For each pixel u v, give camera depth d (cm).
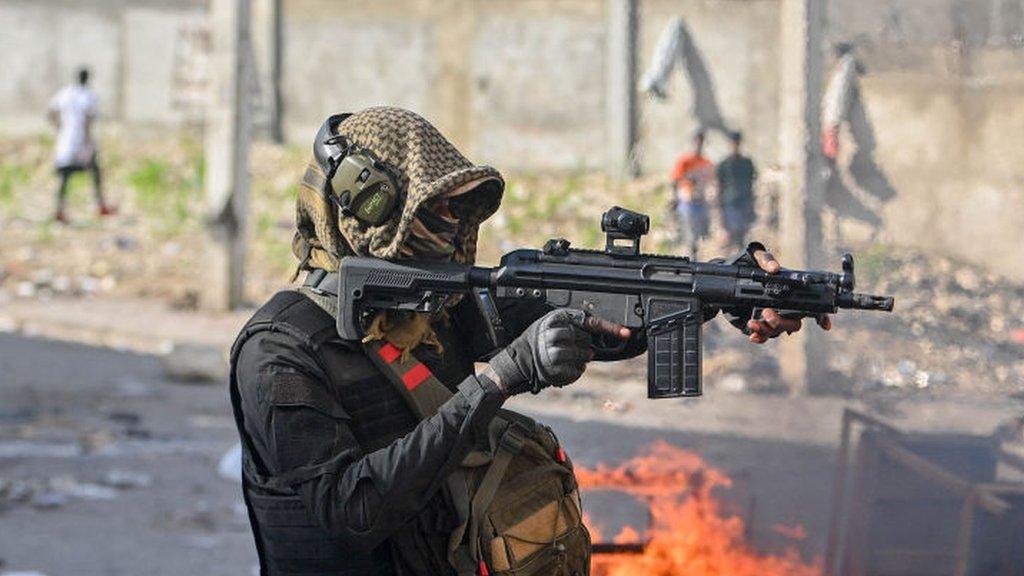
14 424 1040
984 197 1319
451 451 266
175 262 1895
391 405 286
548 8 2555
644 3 2503
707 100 2439
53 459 941
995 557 460
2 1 2734
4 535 770
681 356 277
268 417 278
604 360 293
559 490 295
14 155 2605
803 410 1030
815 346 1106
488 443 288
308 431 276
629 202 2316
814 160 1138
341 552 283
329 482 271
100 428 1035
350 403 283
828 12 1292
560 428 981
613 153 2525
